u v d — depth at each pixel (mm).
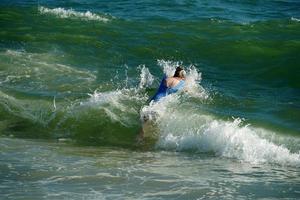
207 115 41156
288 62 55188
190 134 38938
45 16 77812
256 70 54469
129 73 52594
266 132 38562
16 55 57625
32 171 31094
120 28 70188
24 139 39281
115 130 41250
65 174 30734
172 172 32031
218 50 60781
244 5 89938
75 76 51250
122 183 29484
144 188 28781
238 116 41281
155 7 84875
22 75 51281
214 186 29500
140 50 60469
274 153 35688
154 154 36688
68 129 41469
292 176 31828
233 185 29812
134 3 88562
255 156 35656
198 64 56844
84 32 68188
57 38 65312
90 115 42656
